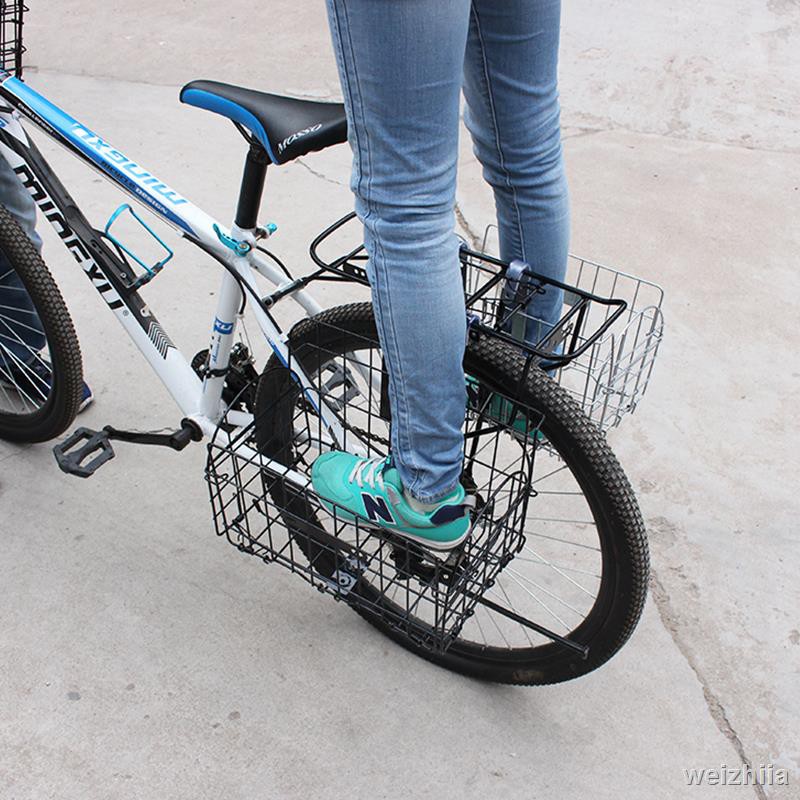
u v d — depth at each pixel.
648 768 1.75
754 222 3.30
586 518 2.23
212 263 3.05
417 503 1.53
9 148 1.91
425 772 1.73
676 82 4.18
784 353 2.73
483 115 1.54
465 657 1.86
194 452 2.37
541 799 1.70
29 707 1.81
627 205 3.38
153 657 1.91
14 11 1.83
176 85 4.09
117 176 1.79
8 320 2.29
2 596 2.02
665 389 2.60
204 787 1.69
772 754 1.77
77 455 2.01
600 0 4.87
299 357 1.74
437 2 1.10
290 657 1.92
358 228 3.20
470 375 1.53
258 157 1.56
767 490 2.31
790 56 4.40
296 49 4.42
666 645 1.96
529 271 1.51
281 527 2.18
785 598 2.06
